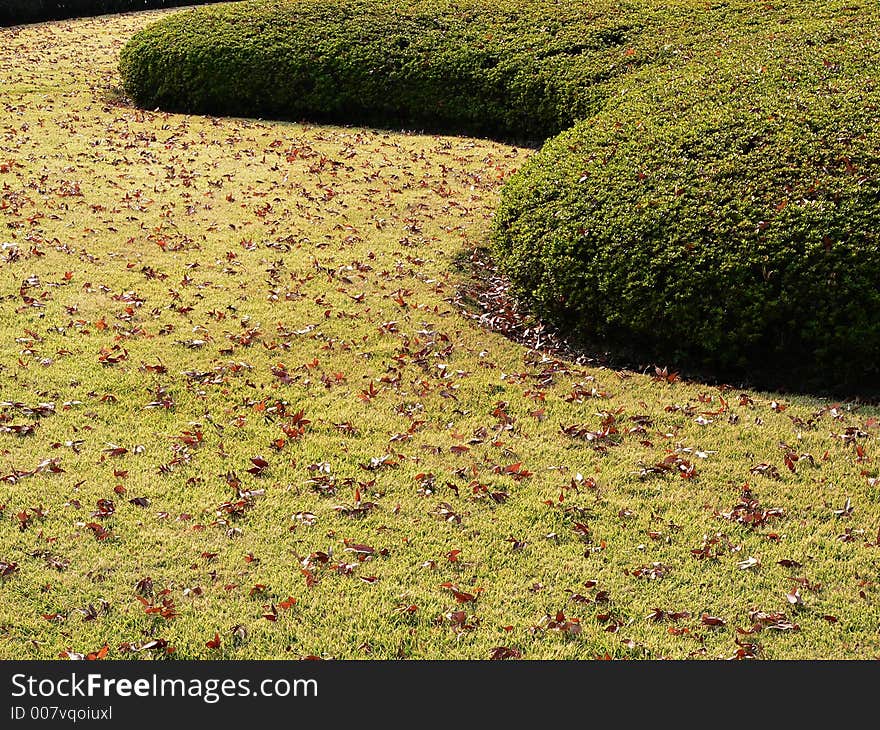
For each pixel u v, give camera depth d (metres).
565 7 14.45
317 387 6.69
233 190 10.58
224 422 6.21
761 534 5.27
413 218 9.90
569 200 8.07
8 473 5.53
